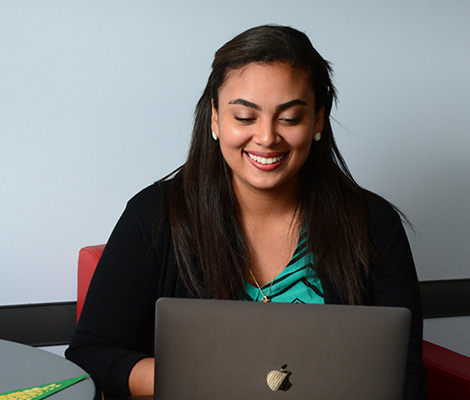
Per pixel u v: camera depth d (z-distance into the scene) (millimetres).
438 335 2719
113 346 1386
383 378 938
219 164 1492
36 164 2182
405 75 2586
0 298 2180
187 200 1504
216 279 1446
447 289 2691
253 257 1509
